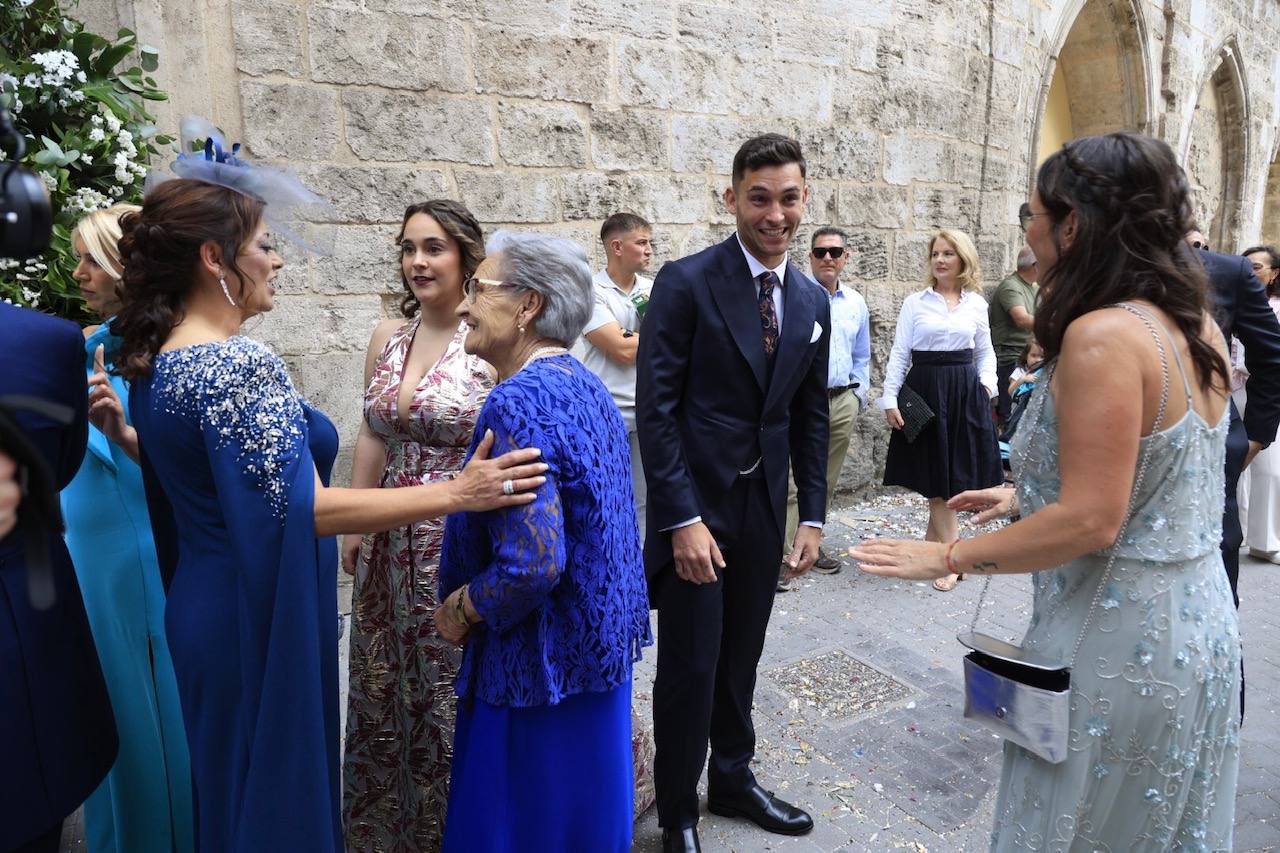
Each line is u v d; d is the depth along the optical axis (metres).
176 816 2.16
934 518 4.78
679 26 4.97
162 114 3.56
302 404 1.72
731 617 2.45
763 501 2.36
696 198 5.20
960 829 2.58
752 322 2.25
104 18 3.43
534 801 1.66
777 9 5.37
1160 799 1.48
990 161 6.94
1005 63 6.91
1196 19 9.35
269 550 1.47
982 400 4.62
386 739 2.18
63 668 1.57
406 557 2.08
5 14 2.65
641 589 1.82
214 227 1.50
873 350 6.27
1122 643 1.44
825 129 5.73
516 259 1.69
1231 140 10.98
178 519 1.58
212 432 1.43
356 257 4.11
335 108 3.96
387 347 2.28
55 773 1.53
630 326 4.10
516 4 4.39
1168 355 1.37
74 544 2.04
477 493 1.49
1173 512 1.43
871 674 3.54
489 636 1.67
